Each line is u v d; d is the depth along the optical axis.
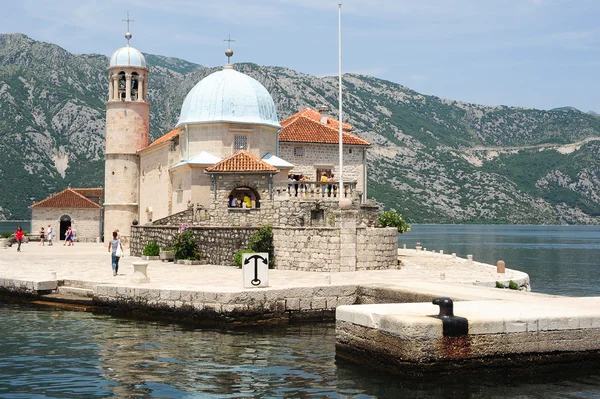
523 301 22.95
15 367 20.02
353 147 63.91
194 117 56.22
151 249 46.12
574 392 17.61
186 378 18.91
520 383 18.38
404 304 21.75
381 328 19.31
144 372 19.52
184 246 42.78
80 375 19.12
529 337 19.25
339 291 28.80
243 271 27.77
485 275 36.72
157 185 63.59
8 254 53.97
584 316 19.84
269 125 56.69
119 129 69.38
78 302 31.45
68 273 37.25
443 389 17.75
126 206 69.44
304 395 17.28
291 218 44.78
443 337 18.31
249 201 50.22
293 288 27.88
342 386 18.03
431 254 55.09
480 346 18.70
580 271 79.50
